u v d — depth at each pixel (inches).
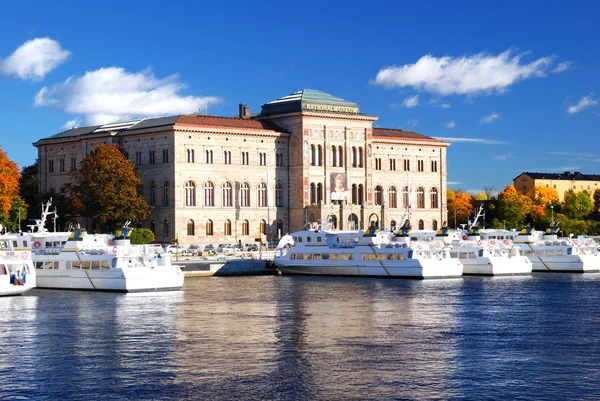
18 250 4891.7
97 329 3491.6
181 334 3373.5
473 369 2792.8
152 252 4859.7
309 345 3149.6
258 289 4992.6
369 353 3019.2
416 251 5674.2
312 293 4763.8
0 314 3885.3
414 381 2647.6
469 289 4972.9
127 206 7485.2
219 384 2618.1
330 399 2477.9
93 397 2507.4
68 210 7711.6
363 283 5364.2
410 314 3902.6
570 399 2474.2
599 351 3061.0
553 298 4520.2
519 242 6412.4
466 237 6294.3
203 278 5871.1
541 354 3006.9
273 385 2608.3
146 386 2600.9
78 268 4805.6
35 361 2915.8
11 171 7052.2
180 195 7824.8
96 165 7455.7
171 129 7800.2
